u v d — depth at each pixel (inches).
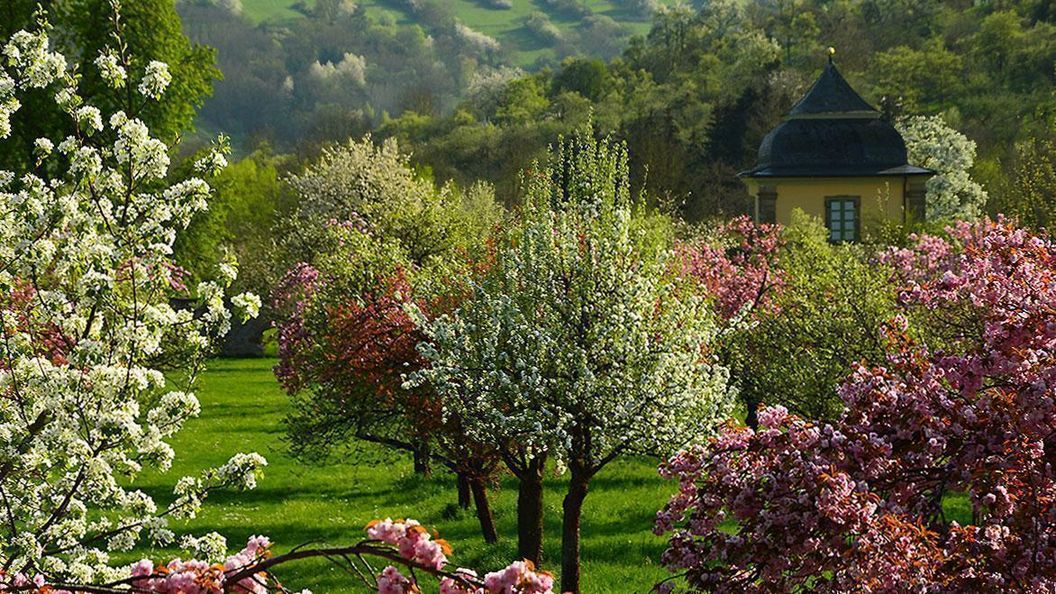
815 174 2405.3
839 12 7337.6
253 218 2982.3
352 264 826.2
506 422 595.5
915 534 345.7
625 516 916.6
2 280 370.9
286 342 911.0
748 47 6934.1
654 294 621.3
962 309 598.9
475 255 778.8
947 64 5659.5
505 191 3198.8
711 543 378.3
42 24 401.1
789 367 850.8
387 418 830.5
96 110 395.9
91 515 864.3
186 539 362.0
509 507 970.1
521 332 613.3
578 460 639.1
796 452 363.6
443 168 4864.7
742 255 1359.5
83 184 389.4
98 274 361.4
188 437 1409.9
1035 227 1223.5
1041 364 384.5
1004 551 347.9
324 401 872.9
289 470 1195.3
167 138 1867.6
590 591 715.4
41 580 278.1
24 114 1608.0
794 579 363.6
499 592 209.6
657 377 597.6
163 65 400.8
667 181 3053.6
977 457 376.2
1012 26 5787.4
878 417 391.2
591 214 648.4
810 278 952.9
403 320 731.4
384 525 221.8
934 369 398.9
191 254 1887.3
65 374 348.8
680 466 388.8
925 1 7086.6
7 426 345.4
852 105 2463.1
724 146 3964.1
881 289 853.2
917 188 2405.3
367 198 2071.9
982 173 3253.0
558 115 6067.9
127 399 357.1
